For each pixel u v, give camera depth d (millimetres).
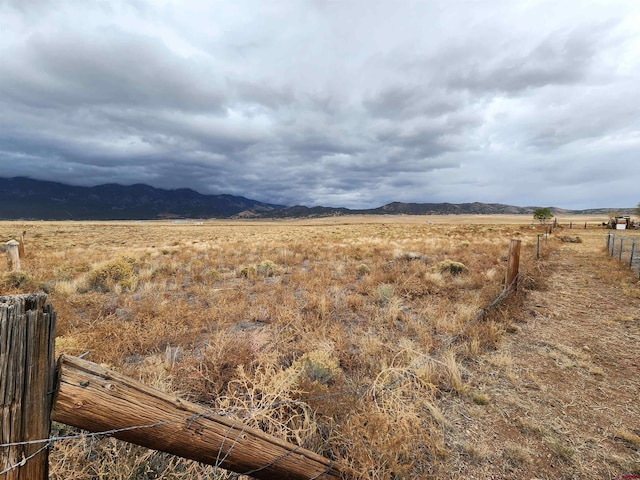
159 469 2520
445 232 37062
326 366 3812
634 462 2875
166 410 1587
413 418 2904
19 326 1181
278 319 5879
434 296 7949
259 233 42062
